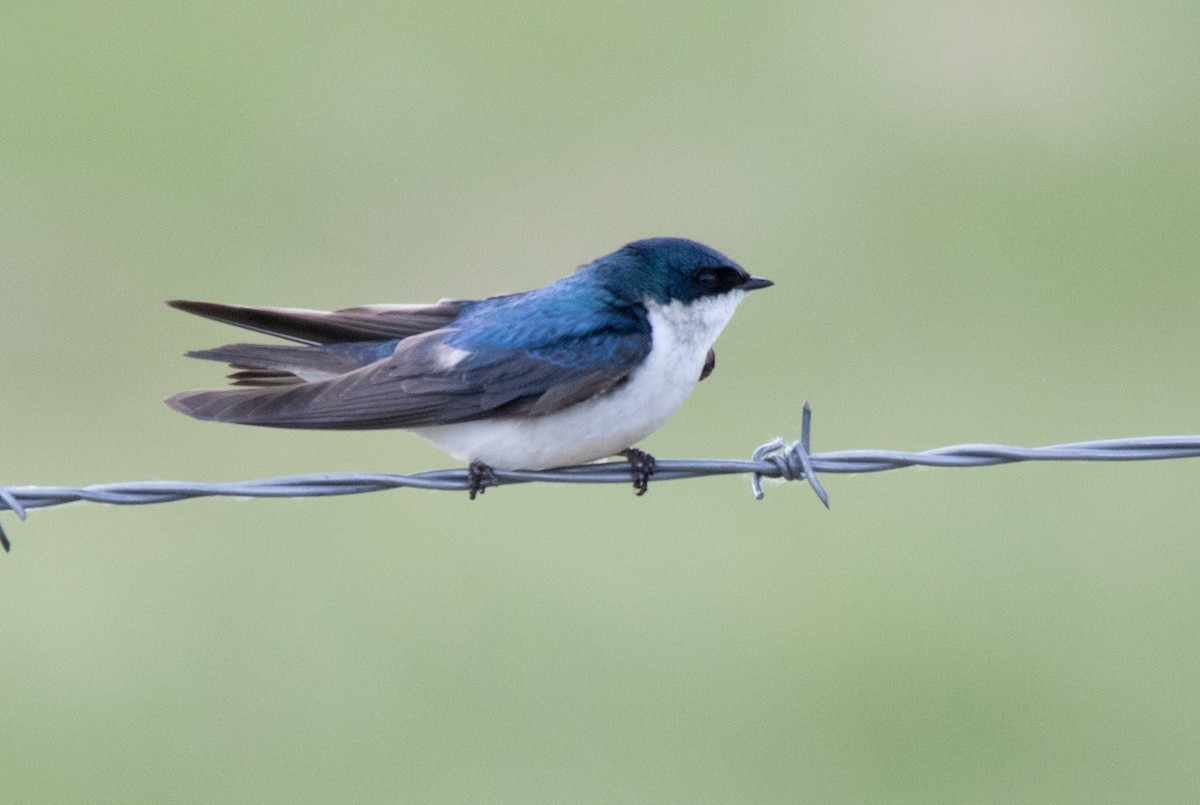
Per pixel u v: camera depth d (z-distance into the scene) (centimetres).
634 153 1869
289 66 2136
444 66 2117
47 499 718
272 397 797
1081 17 2156
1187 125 1933
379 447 1320
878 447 1375
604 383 802
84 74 2130
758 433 1386
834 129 1933
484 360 806
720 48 2164
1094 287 1662
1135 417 1442
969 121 1952
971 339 1563
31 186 1823
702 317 838
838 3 2289
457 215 1727
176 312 1577
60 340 1543
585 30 2231
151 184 1827
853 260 1678
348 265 1644
